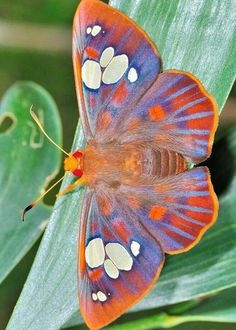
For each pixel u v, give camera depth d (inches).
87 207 7.5
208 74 7.5
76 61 7.4
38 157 8.7
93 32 7.4
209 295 8.3
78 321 8.4
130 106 7.6
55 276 7.8
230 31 7.5
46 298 7.8
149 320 8.4
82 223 7.5
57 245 7.8
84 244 7.4
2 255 8.4
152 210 7.5
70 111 12.0
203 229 7.3
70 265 7.8
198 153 7.5
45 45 11.9
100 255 7.4
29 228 8.5
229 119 11.2
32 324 7.7
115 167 7.5
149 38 7.4
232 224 8.0
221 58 7.5
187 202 7.4
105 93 7.6
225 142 8.2
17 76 12.1
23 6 11.9
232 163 8.1
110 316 7.3
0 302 11.7
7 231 8.5
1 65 12.0
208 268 7.9
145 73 7.5
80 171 7.6
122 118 7.6
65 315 7.7
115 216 7.5
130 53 7.5
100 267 7.4
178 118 7.5
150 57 7.5
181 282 8.0
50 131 8.7
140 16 7.7
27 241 8.4
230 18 7.6
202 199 7.4
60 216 7.8
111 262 7.4
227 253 7.9
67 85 12.1
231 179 8.1
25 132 8.8
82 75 7.5
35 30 11.9
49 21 11.9
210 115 7.4
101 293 7.3
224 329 11.5
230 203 8.0
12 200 8.6
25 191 8.6
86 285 7.3
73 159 7.6
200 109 7.4
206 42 7.6
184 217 7.4
